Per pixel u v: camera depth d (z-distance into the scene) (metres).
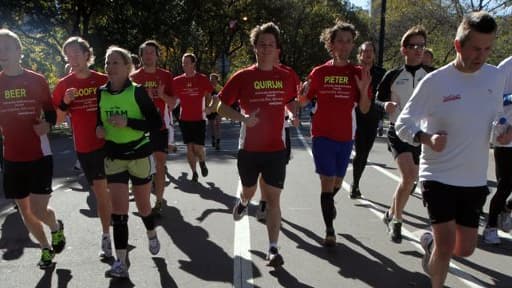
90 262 4.91
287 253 5.15
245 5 41.88
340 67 5.35
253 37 4.80
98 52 26.62
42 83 4.62
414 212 6.92
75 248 5.33
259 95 4.73
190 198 7.80
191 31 31.91
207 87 8.98
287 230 5.98
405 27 33.84
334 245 5.36
